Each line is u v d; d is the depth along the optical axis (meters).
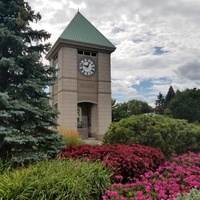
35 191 2.97
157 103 58.06
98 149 5.41
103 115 17.75
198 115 28.14
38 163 4.06
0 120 4.65
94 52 18.17
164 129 7.57
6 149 4.82
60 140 5.61
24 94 5.09
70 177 3.36
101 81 18.03
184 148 9.20
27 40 5.46
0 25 4.88
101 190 3.60
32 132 5.06
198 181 4.30
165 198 3.42
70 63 16.88
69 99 16.50
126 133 7.53
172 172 4.89
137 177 4.70
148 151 5.62
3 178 3.24
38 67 5.25
